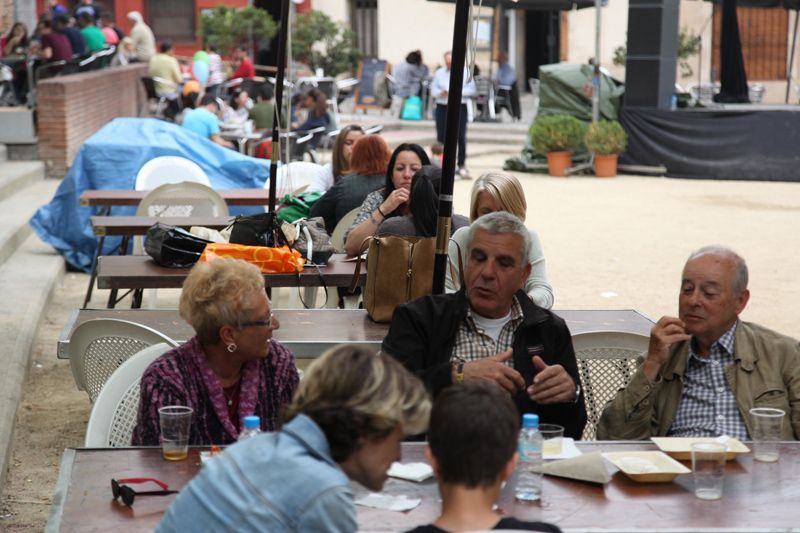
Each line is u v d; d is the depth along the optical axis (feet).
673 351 15.48
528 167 75.05
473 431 8.86
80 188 39.06
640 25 72.95
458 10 15.99
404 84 102.42
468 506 8.98
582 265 41.98
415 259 20.13
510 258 14.97
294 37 108.88
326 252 23.93
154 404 13.55
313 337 19.17
